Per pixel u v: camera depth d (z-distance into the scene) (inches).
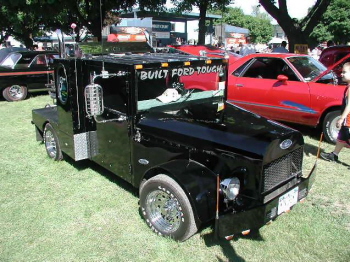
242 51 514.6
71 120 173.8
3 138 270.2
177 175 122.3
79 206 161.6
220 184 121.6
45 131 219.6
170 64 146.5
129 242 133.6
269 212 121.6
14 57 441.4
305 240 132.7
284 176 131.9
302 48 447.8
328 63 364.5
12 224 147.6
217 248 128.6
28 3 427.2
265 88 264.7
